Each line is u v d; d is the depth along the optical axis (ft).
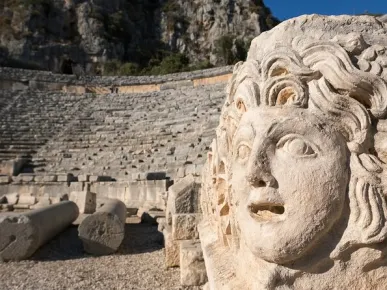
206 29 192.44
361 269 6.12
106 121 64.85
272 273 6.17
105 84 87.86
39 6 160.25
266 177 6.15
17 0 160.86
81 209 38.70
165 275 17.70
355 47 6.97
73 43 160.76
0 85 80.28
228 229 8.89
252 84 7.11
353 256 6.15
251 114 6.81
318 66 6.73
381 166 6.27
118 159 49.32
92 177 43.88
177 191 18.47
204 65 140.56
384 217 5.98
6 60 139.64
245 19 191.83
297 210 5.99
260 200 6.15
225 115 8.81
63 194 42.19
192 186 18.37
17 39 147.43
